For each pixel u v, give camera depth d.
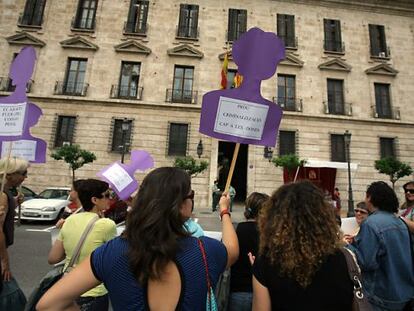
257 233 3.15
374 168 23.66
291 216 1.81
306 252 1.69
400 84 25.50
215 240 1.73
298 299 1.68
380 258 2.83
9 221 3.24
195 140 22.89
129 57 23.91
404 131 24.48
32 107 4.53
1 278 2.82
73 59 23.78
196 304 1.47
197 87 23.78
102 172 4.98
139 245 1.44
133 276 1.44
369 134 24.17
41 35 23.72
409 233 2.94
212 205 20.95
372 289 2.83
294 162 19.53
